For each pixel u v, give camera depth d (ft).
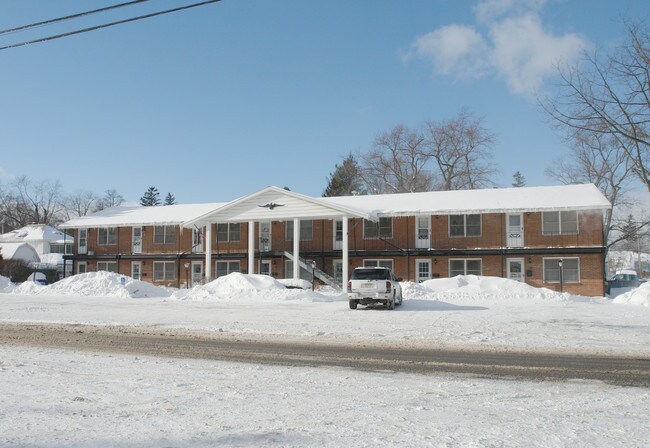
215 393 27.35
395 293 79.77
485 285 102.17
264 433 20.34
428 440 19.48
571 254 118.32
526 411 23.94
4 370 33.37
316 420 22.24
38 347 44.39
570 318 64.64
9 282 127.75
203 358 39.01
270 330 55.83
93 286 113.70
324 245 136.05
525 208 119.34
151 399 25.95
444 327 56.95
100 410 23.80
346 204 136.56
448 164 224.12
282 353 41.37
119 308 81.76
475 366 35.70
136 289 108.78
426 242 128.57
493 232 124.16
